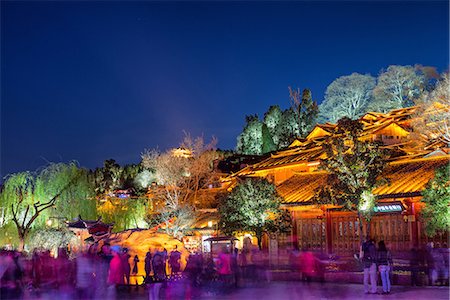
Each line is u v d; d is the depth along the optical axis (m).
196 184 58.09
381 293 20.69
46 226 40.88
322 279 25.77
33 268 22.88
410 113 46.62
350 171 28.88
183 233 48.34
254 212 36.53
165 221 48.56
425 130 41.94
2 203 41.09
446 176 25.81
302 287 24.19
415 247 27.33
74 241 40.53
